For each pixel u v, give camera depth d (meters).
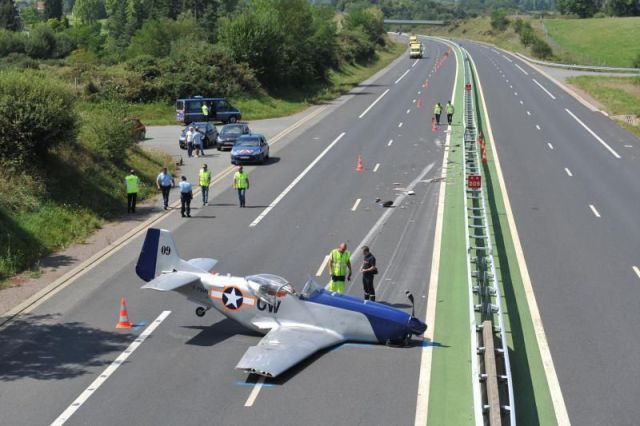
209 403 14.91
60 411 14.68
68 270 24.17
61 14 193.88
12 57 92.62
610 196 33.94
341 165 41.94
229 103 64.75
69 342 18.23
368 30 136.62
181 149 49.12
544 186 36.12
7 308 20.66
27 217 27.59
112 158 37.47
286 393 15.29
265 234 28.27
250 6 82.94
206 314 20.06
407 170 39.97
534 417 14.31
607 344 17.81
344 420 14.13
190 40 79.12
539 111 62.47
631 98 70.94
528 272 23.38
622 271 23.39
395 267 23.92
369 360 16.84
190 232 28.83
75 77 66.06
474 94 73.56
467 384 15.60
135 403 14.96
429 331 18.62
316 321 17.77
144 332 18.83
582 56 127.38
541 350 17.47
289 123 60.16
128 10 171.75
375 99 72.94
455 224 29.06
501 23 186.50
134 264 24.72
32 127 30.92
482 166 41.03
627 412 14.46
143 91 65.88
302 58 81.50
